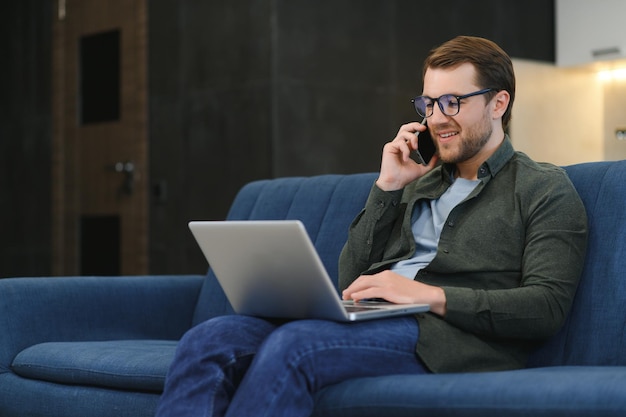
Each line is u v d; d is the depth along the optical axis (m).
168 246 7.66
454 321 2.75
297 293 2.65
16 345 3.79
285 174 6.84
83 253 8.43
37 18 8.89
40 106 8.85
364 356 2.63
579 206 2.87
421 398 2.43
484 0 7.96
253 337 2.68
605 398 2.18
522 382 2.34
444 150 3.01
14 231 9.13
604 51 7.92
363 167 7.23
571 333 2.96
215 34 7.27
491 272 2.89
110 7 8.20
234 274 2.79
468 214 2.97
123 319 4.05
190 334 2.65
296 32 6.91
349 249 3.17
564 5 8.26
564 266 2.77
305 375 2.53
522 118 8.08
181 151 7.56
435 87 2.99
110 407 3.33
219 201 7.25
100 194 8.27
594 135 8.50
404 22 7.46
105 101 8.25
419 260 3.05
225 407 2.57
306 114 6.93
